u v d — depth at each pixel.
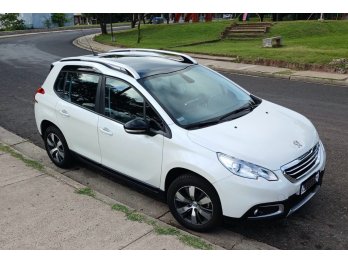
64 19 58.97
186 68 5.44
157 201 5.23
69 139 5.74
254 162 3.97
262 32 27.91
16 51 23.94
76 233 4.30
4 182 5.54
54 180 5.55
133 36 34.22
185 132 4.33
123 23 66.69
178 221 4.56
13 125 8.53
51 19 56.97
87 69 5.44
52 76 6.04
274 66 16.22
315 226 4.52
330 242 4.24
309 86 12.60
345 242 4.24
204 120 4.59
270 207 3.96
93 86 5.29
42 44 29.31
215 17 55.31
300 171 4.16
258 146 4.16
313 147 4.50
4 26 49.84
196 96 4.95
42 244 4.14
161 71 5.14
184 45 25.50
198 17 46.03
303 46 20.14
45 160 6.66
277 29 28.39
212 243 4.25
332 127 8.04
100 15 36.12
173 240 4.12
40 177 5.66
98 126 5.14
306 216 4.72
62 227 4.41
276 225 4.56
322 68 14.73
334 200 5.05
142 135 4.61
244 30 28.72
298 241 4.28
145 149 4.60
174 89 4.91
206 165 4.05
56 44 29.41
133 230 4.31
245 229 4.50
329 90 11.86
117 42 29.88
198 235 4.41
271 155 4.07
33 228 4.42
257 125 4.57
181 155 4.24
